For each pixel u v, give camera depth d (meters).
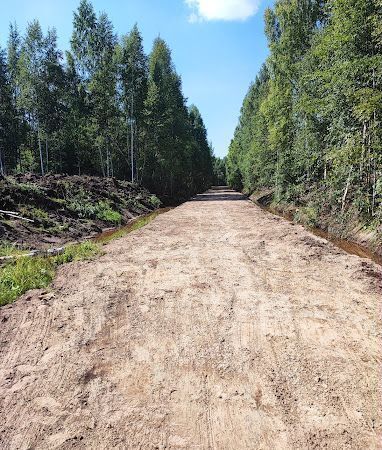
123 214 21.25
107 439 3.19
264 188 39.06
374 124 11.33
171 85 39.47
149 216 23.25
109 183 26.89
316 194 18.31
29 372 4.23
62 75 31.41
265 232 12.63
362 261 8.33
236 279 7.23
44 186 17.80
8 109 32.22
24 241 11.76
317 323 5.22
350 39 12.02
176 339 4.88
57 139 33.81
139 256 9.28
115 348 4.70
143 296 6.38
